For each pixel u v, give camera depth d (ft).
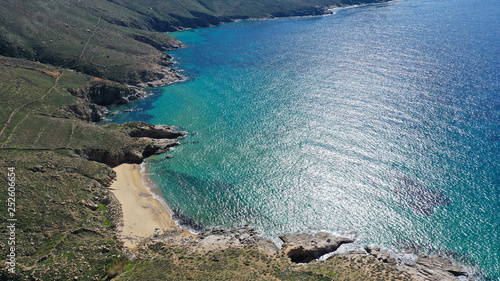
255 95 435.94
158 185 276.00
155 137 343.05
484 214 231.50
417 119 345.31
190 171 292.20
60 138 297.33
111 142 309.01
